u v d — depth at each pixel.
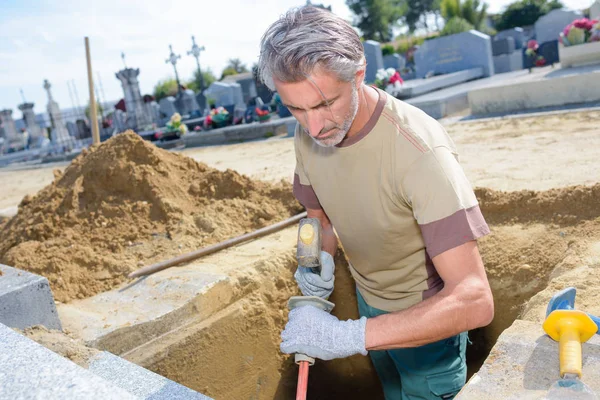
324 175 1.95
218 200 4.59
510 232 3.61
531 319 2.32
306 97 1.46
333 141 1.66
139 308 2.98
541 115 7.81
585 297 2.42
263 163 8.21
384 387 2.87
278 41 1.42
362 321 1.57
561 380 1.36
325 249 2.24
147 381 1.95
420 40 35.00
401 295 2.22
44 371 1.35
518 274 3.33
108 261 3.61
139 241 4.01
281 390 3.40
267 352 3.34
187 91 23.47
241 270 3.42
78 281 3.40
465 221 1.54
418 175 1.62
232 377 3.12
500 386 1.43
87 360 2.22
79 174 4.52
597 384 1.35
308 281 1.96
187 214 4.33
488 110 9.13
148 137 17.59
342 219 2.03
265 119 14.09
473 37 16.00
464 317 1.49
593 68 10.98
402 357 2.37
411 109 1.78
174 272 3.45
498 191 3.96
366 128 1.73
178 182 4.64
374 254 2.09
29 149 28.30
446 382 2.34
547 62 17.12
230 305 3.23
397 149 1.68
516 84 8.68
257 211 4.45
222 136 13.55
